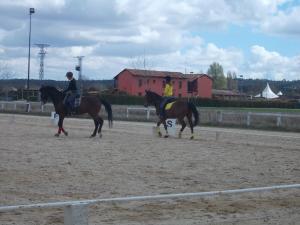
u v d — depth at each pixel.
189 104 23.89
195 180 12.30
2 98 74.44
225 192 7.73
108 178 12.17
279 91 155.50
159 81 95.25
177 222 8.02
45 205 6.16
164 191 10.76
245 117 35.28
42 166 13.85
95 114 23.19
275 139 25.09
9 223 7.75
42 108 48.47
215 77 144.38
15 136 22.95
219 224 7.98
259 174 13.53
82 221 6.19
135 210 8.78
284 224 8.17
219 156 17.22
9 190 10.41
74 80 23.17
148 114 39.56
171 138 23.98
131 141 21.83
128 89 93.38
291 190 11.15
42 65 86.25
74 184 11.27
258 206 9.41
